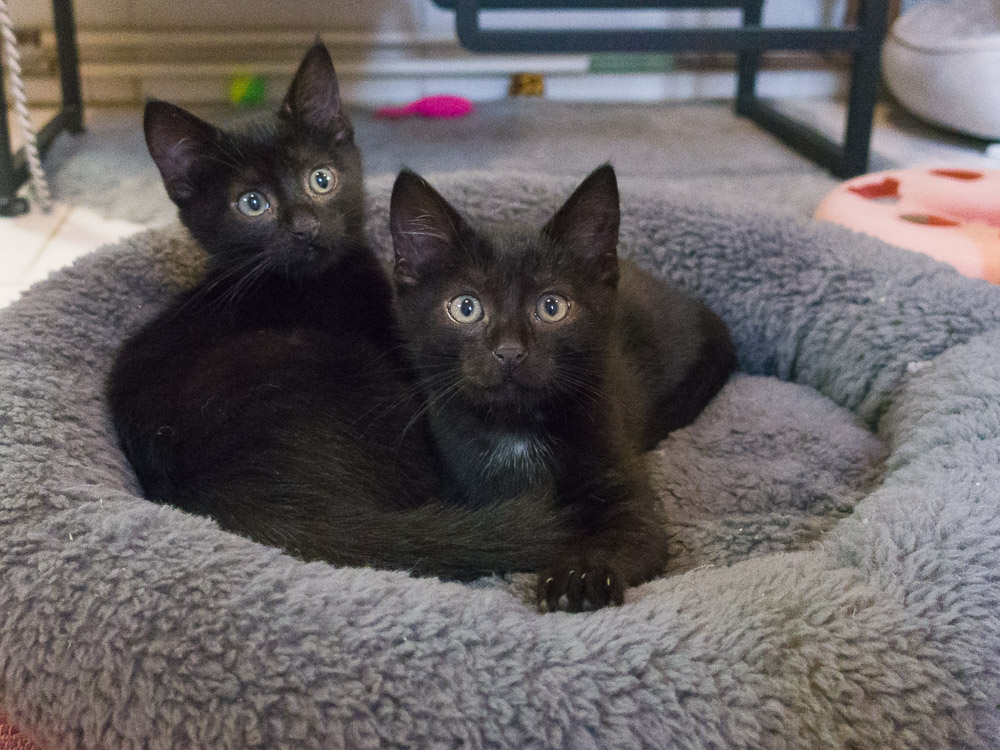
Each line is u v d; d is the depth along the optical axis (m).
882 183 0.59
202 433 0.37
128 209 0.69
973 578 0.28
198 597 0.28
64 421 0.36
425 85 0.98
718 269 0.51
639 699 0.26
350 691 0.26
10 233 0.66
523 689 0.26
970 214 0.56
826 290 0.48
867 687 0.26
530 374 0.33
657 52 0.70
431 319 0.35
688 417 0.46
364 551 0.34
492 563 0.34
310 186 0.42
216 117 0.58
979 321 0.43
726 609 0.28
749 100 0.94
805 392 0.48
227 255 0.42
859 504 0.34
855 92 0.74
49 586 0.28
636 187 0.54
